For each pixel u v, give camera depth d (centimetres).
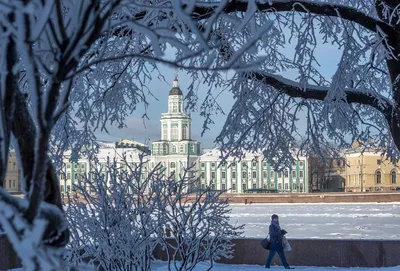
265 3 801
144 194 826
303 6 802
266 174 9794
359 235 3027
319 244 1503
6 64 226
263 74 961
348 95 927
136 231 781
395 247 1449
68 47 226
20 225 198
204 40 219
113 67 1055
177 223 805
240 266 1510
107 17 234
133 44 966
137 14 677
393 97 844
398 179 10219
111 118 1089
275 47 1059
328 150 1172
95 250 780
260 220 4200
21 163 253
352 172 10412
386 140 1174
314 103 1105
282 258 1473
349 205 6681
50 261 190
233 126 1080
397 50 835
